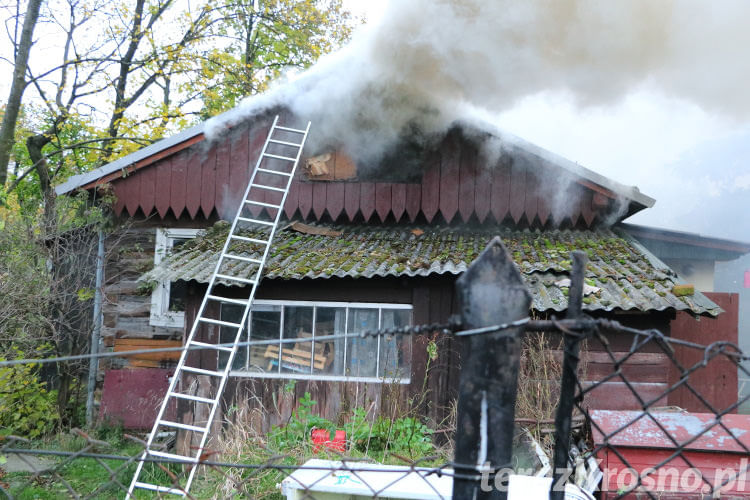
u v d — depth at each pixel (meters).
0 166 10.25
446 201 8.09
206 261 7.16
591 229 8.21
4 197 10.22
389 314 7.07
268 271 6.80
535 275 6.69
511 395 1.66
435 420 6.79
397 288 7.04
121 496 5.91
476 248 7.40
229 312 7.19
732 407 1.71
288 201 8.34
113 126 13.85
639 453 4.39
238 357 7.13
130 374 8.52
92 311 8.98
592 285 6.39
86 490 6.14
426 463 5.76
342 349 7.08
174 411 8.29
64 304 8.50
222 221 8.44
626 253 7.34
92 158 13.40
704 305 6.13
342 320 7.12
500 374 1.66
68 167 14.93
